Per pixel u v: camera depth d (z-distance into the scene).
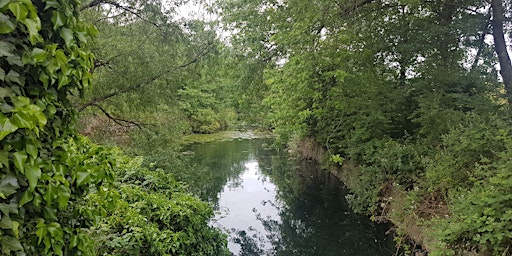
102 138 8.20
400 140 8.49
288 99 7.33
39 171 1.42
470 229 3.60
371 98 8.53
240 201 10.62
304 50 6.60
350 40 6.96
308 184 12.41
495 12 7.36
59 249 1.65
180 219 4.58
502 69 7.82
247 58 9.05
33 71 1.56
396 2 8.72
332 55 6.66
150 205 4.74
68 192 1.68
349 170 10.12
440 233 3.92
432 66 8.00
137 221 3.94
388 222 6.81
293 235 7.95
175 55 7.79
